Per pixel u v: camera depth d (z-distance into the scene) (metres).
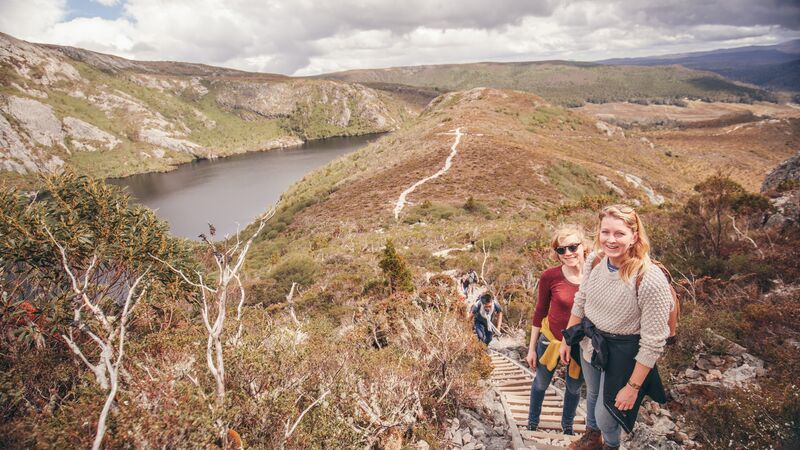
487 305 6.48
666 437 3.43
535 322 3.48
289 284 18.31
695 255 7.85
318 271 19.56
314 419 3.11
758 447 2.93
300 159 171.50
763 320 4.74
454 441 3.68
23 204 4.39
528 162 50.53
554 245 3.21
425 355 4.59
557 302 3.23
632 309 2.28
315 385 3.55
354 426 3.26
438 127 76.50
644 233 2.23
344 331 7.00
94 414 2.17
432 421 3.95
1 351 3.33
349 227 35.06
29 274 4.13
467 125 74.81
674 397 3.94
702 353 4.57
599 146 86.81
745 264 6.61
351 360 4.16
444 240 24.78
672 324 2.35
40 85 194.62
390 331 6.51
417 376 4.23
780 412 3.02
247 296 16.91
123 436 2.04
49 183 4.75
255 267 30.14
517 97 116.38
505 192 41.25
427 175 47.66
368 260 21.14
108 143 177.50
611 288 2.34
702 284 6.55
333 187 54.47
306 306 12.59
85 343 3.46
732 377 4.07
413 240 26.16
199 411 2.29
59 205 4.70
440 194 40.84
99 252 4.36
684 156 116.94
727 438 3.14
